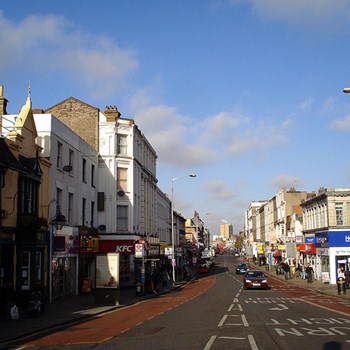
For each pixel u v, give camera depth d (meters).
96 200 43.94
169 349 12.35
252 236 142.00
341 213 48.47
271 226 98.12
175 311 23.27
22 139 26.33
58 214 29.02
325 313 21.42
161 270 55.44
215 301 28.94
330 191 48.50
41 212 28.41
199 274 78.12
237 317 19.89
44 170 29.16
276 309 23.42
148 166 56.91
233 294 35.16
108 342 13.99
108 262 27.75
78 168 37.19
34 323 19.09
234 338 13.99
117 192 45.34
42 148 29.17
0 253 22.66
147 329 16.75
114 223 44.75
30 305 21.41
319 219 52.69
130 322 19.30
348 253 47.41
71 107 45.91
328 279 46.72
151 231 58.22
